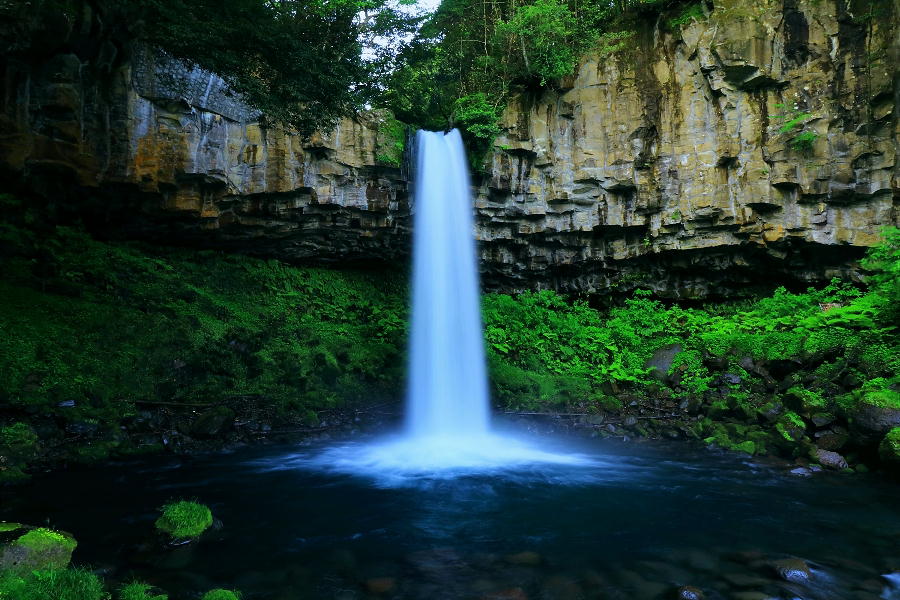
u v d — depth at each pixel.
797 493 8.22
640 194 17.00
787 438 10.84
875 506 7.54
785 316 15.60
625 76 17.16
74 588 4.03
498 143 16.88
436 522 6.70
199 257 15.55
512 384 15.27
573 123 17.47
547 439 12.54
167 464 9.05
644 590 4.79
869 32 14.52
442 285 16.66
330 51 13.07
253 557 5.38
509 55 17.58
